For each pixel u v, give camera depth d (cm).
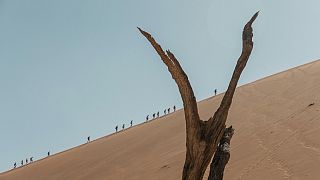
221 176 390
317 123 1884
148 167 2302
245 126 2275
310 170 1412
